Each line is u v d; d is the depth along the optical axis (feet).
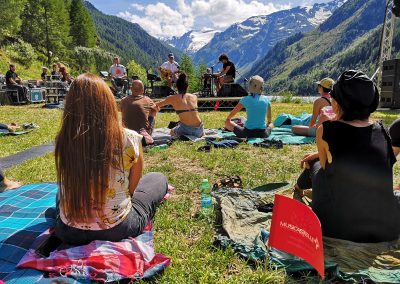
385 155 9.05
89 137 8.11
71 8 274.57
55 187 13.67
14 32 170.09
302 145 22.76
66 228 8.96
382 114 41.47
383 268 8.54
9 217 10.94
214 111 49.14
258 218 11.24
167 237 10.57
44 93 65.36
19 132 29.68
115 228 9.11
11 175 17.43
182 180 15.84
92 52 242.17
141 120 22.98
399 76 49.03
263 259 9.20
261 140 23.57
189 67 257.34
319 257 7.63
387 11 56.59
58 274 8.20
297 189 13.03
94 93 8.25
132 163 9.05
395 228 9.45
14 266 8.62
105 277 8.14
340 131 9.05
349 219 9.30
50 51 198.18
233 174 16.62
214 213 11.82
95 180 8.30
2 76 63.31
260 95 24.68
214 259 9.30
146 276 8.40
